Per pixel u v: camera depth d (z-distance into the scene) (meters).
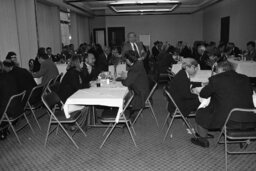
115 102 3.10
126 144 3.53
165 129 4.07
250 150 3.23
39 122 4.49
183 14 14.27
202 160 3.02
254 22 8.09
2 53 6.73
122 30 14.65
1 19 6.71
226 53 7.79
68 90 3.60
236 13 9.05
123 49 6.10
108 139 3.70
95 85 3.96
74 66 3.82
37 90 4.05
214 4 11.42
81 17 13.66
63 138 3.77
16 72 4.05
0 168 2.93
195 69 3.44
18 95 3.37
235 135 2.61
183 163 2.96
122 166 2.92
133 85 3.61
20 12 7.66
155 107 5.36
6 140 3.73
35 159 3.13
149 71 6.79
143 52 6.14
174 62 6.77
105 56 6.38
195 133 3.60
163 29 14.51
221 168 2.82
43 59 5.18
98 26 15.36
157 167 2.88
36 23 8.16
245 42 8.49
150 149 3.35
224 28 10.35
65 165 2.97
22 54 7.79
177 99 3.35
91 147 3.44
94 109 4.16
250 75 6.23
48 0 8.43
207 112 2.96
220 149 3.31
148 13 13.85
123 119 3.33
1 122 3.46
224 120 2.65
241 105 2.63
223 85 2.68
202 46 6.16
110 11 13.72
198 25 14.30
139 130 4.04
